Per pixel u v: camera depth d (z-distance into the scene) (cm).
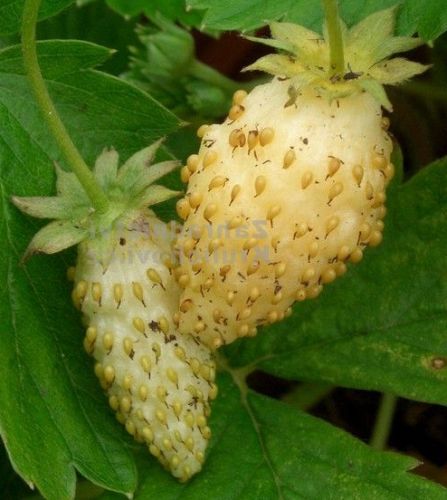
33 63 9
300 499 11
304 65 9
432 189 11
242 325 10
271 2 11
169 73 14
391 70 9
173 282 10
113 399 10
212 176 9
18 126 11
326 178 9
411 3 10
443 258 11
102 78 11
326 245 9
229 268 9
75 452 10
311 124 9
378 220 10
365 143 9
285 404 12
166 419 10
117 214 10
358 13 10
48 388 10
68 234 10
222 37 15
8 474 13
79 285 10
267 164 9
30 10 9
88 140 11
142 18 15
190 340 10
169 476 11
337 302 12
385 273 11
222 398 12
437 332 11
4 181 10
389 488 11
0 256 10
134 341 10
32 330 10
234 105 9
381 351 11
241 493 11
